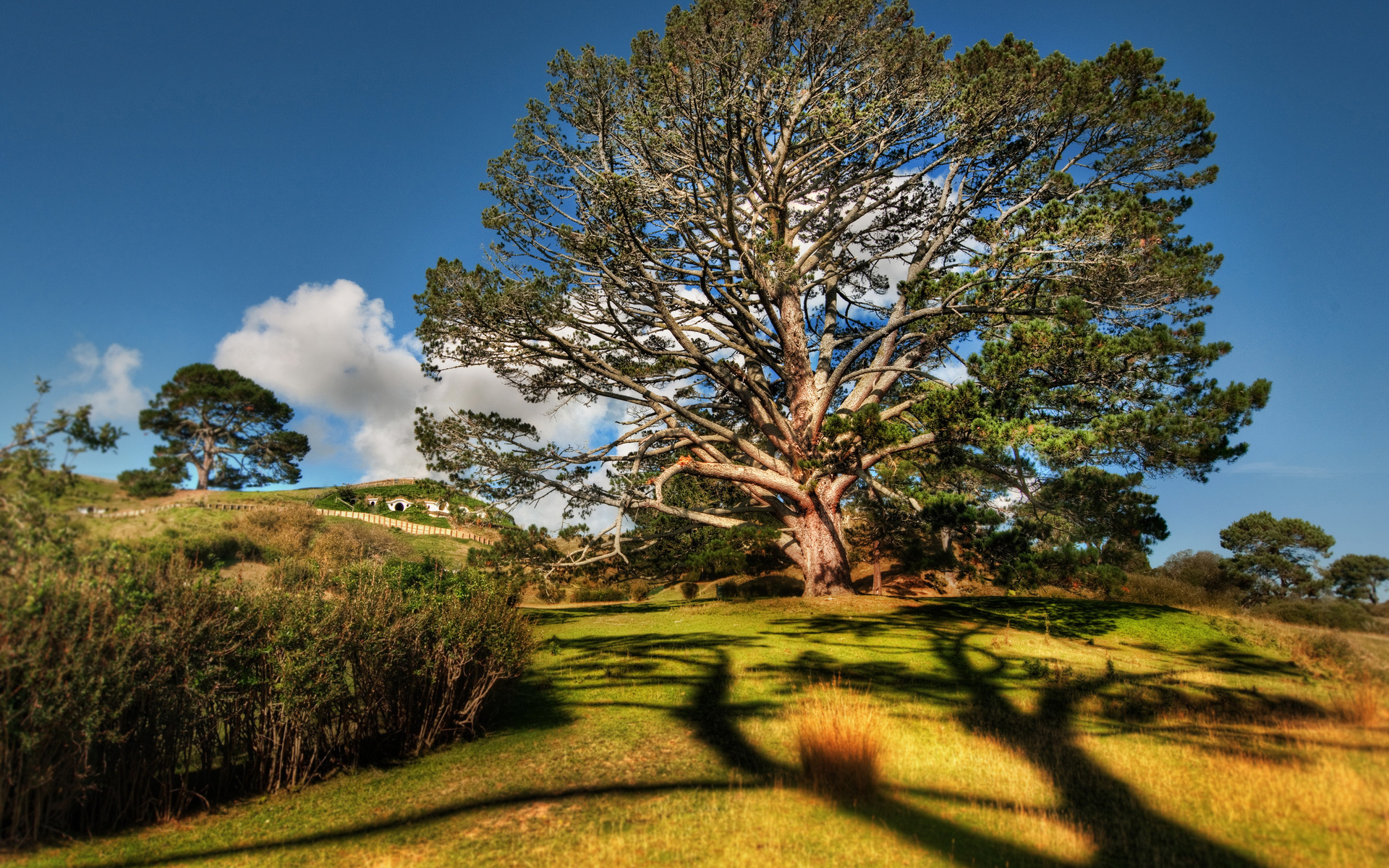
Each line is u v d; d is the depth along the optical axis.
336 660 6.42
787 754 6.65
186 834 5.07
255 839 4.96
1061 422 13.74
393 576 7.77
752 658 11.41
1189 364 12.76
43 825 4.83
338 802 5.76
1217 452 12.16
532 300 15.59
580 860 4.45
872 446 14.59
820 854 4.47
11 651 4.49
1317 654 9.90
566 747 7.11
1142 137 16.56
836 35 16.48
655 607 21.00
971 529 17.47
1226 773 5.88
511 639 8.31
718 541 23.23
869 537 24.61
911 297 15.66
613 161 17.20
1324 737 6.82
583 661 11.56
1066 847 4.55
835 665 10.87
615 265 17.28
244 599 6.18
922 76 16.56
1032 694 9.09
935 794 5.57
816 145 17.70
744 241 17.11
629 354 20.19
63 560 5.10
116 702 4.97
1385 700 7.66
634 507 19.62
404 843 4.85
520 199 17.56
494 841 4.82
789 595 23.81
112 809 5.28
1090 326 12.98
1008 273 14.78
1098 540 16.39
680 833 4.82
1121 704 8.37
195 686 5.45
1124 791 5.62
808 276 19.72
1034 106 16.62
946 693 9.14
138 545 5.82
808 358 19.31
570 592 28.02
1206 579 17.20
